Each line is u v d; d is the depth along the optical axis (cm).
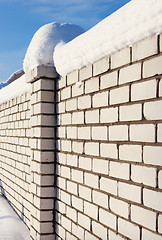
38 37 368
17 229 471
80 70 307
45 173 367
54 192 371
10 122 630
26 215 499
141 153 215
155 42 201
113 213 250
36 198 379
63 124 349
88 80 291
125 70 234
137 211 219
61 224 353
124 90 235
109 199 256
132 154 225
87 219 293
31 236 399
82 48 287
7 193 666
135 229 221
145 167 211
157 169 199
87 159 294
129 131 229
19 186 556
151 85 205
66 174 341
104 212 264
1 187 736
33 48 368
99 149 273
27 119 505
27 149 506
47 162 368
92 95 285
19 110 555
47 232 368
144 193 212
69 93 333
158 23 194
